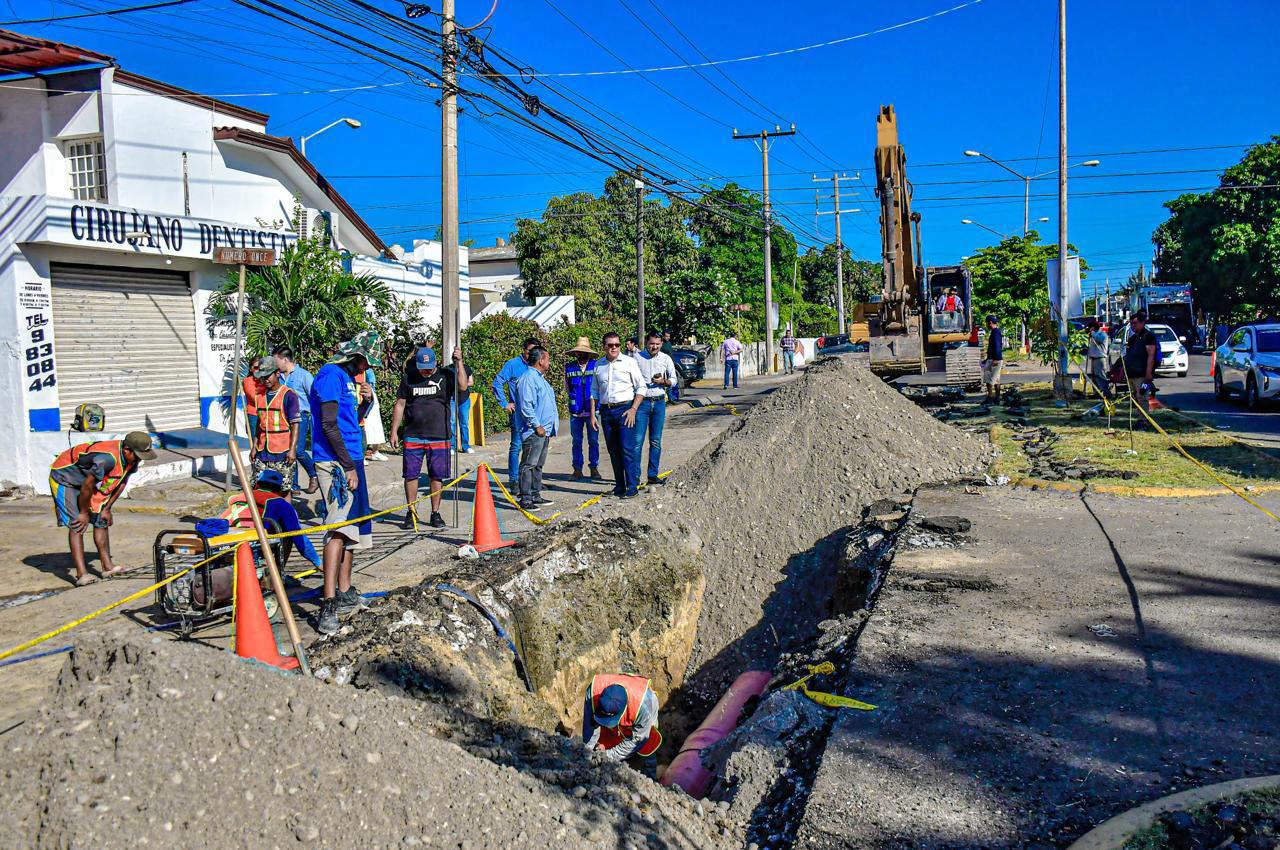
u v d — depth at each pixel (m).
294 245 15.26
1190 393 22.41
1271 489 9.30
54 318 12.44
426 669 5.54
